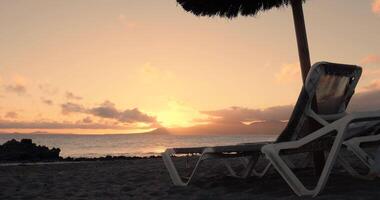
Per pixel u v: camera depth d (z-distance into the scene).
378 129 5.93
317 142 5.03
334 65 5.08
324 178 4.52
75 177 8.62
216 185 6.15
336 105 5.63
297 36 6.50
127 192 6.19
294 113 4.98
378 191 4.66
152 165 10.92
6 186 7.44
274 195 5.01
